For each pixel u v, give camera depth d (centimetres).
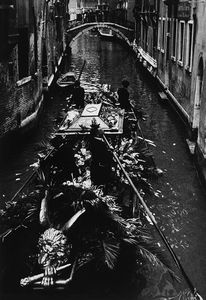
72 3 5584
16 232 562
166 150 1144
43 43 1720
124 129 928
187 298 543
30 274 489
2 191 884
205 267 620
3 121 1052
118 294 511
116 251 499
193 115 1159
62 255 484
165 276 582
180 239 700
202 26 1077
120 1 4681
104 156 648
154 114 1561
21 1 1207
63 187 580
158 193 863
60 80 1998
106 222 536
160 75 2031
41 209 535
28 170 992
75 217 516
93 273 499
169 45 1744
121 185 687
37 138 1268
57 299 475
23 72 1282
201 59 1083
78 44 4666
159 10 2100
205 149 901
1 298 471
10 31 1048
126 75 2575
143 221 730
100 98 1125
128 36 3903
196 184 919
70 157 629
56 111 1652
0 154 1034
